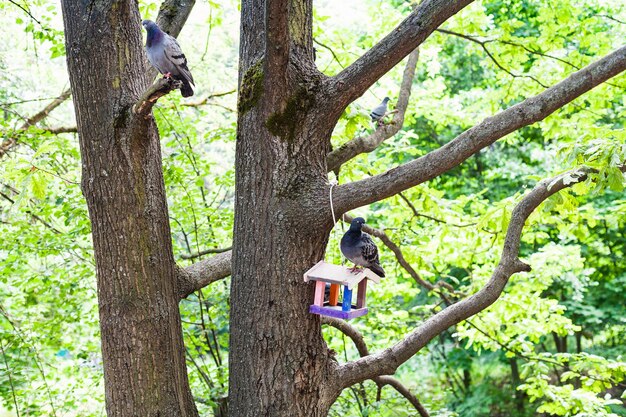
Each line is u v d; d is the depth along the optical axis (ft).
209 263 17.21
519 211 17.98
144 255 15.47
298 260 15.42
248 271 15.69
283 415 15.43
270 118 15.34
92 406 27.76
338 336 30.91
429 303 51.55
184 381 16.12
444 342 55.98
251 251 15.65
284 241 15.39
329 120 15.56
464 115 34.19
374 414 24.66
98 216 15.42
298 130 15.46
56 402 26.17
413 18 14.76
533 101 15.37
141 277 15.43
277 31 13.91
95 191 15.35
